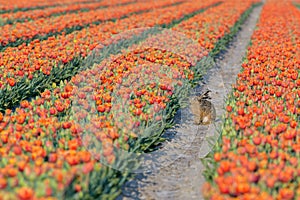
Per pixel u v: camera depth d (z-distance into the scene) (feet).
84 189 25.16
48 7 118.93
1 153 28.19
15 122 34.73
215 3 141.59
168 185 33.30
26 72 47.98
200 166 36.29
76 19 83.30
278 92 40.81
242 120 32.63
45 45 58.85
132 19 89.71
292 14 112.27
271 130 32.14
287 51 60.85
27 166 25.84
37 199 22.38
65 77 53.21
